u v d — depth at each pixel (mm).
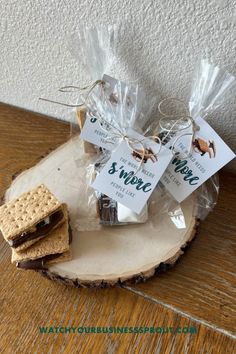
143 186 319
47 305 315
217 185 363
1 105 474
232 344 288
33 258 315
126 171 322
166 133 336
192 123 320
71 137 415
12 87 449
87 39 336
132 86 348
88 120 341
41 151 422
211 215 361
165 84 356
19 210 321
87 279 312
